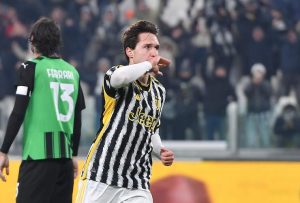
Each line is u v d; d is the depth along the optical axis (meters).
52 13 38.44
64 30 37.88
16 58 37.78
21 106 14.73
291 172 22.58
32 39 15.39
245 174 22.64
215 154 25.98
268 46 35.88
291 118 26.11
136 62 13.28
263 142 26.11
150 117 13.25
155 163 22.70
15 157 24.47
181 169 22.66
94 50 37.41
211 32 36.03
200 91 32.38
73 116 15.59
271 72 35.38
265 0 37.16
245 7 36.56
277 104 26.22
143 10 38.19
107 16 38.34
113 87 12.91
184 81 33.38
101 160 13.11
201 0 37.31
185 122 27.56
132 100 13.08
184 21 37.00
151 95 13.30
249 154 25.78
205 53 35.34
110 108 13.15
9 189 21.28
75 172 15.87
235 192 22.48
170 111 27.78
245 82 32.09
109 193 13.12
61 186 15.28
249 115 26.20
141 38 13.21
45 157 14.90
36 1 39.62
